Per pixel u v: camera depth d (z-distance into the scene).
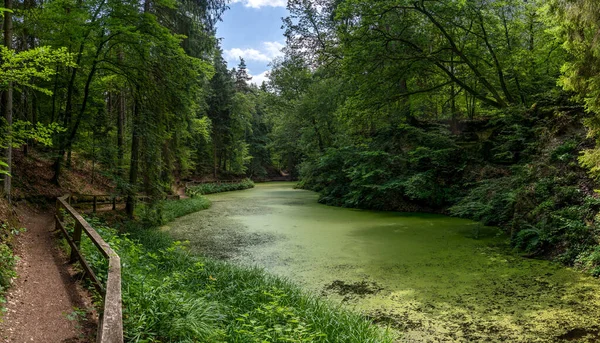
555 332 4.52
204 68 12.07
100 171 12.21
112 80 13.12
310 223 13.09
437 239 10.01
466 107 20.34
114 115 16.52
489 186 11.65
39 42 11.92
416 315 5.11
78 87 12.39
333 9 19.45
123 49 11.52
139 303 3.40
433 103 20.45
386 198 16.44
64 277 4.60
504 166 13.50
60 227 6.84
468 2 12.28
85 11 10.16
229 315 4.26
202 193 27.83
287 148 41.06
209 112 35.12
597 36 5.27
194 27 14.30
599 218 7.14
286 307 4.28
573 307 5.23
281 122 35.16
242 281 5.84
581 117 9.47
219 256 8.51
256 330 3.56
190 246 9.57
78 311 3.49
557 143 9.55
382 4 12.57
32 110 12.31
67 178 13.53
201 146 35.97
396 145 17.05
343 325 4.28
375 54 13.08
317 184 27.97
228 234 11.20
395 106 16.42
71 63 4.98
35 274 4.61
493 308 5.29
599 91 5.54
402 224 12.52
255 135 50.12
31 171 11.65
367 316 5.09
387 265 7.60
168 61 10.79
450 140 15.32
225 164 40.12
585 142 8.73
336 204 18.62
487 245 9.21
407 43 13.34
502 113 13.06
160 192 12.16
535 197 8.94
